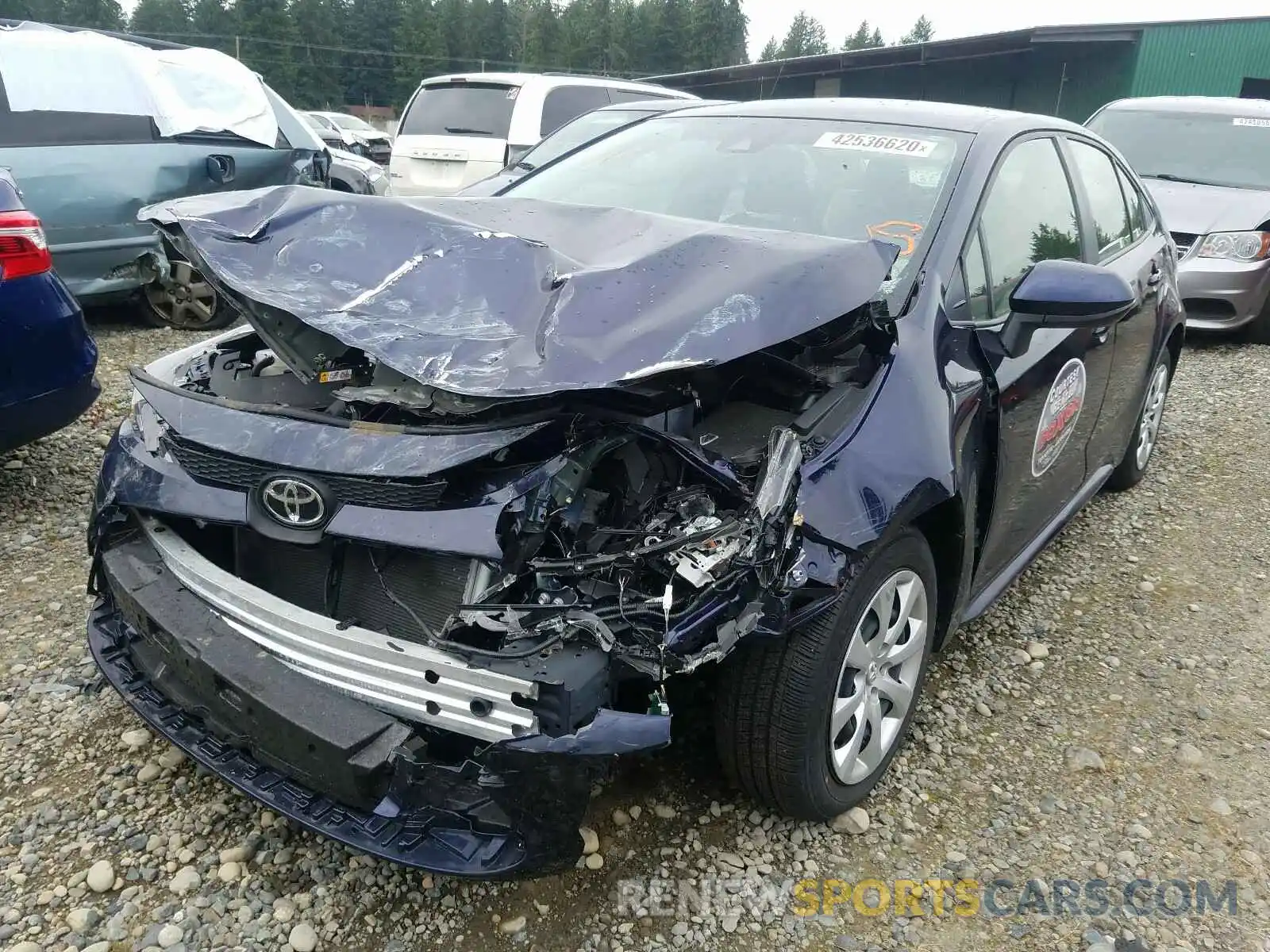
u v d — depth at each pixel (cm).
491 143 889
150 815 243
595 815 250
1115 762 291
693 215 306
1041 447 319
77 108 588
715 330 201
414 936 213
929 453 237
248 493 204
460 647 183
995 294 296
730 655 223
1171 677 338
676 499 208
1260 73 1988
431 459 192
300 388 236
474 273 220
